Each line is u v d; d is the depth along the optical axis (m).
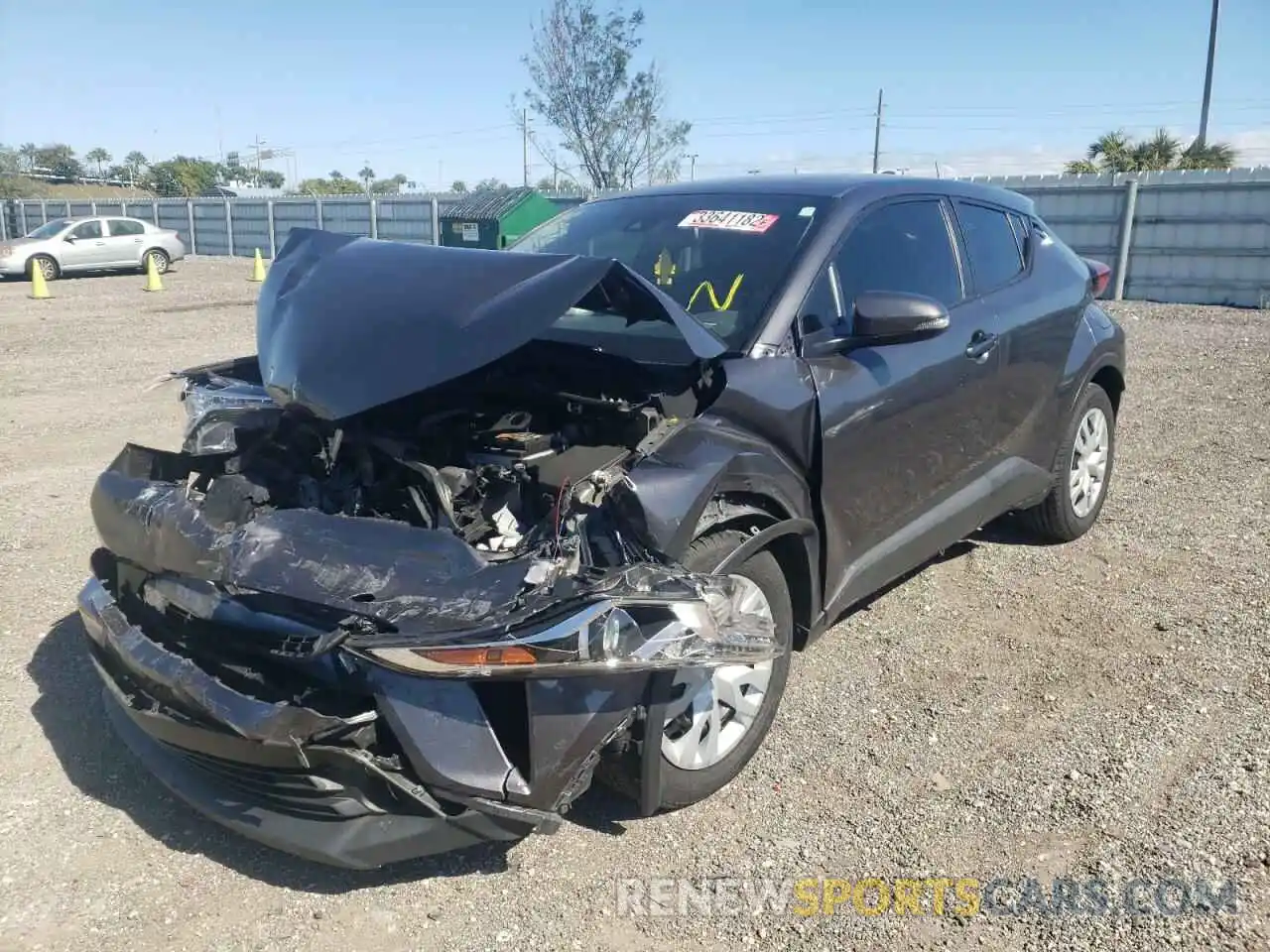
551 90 25.47
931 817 3.26
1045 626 4.55
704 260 3.99
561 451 3.26
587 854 3.13
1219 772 3.41
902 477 4.07
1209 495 6.20
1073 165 26.72
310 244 4.08
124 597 3.37
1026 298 4.84
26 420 8.63
